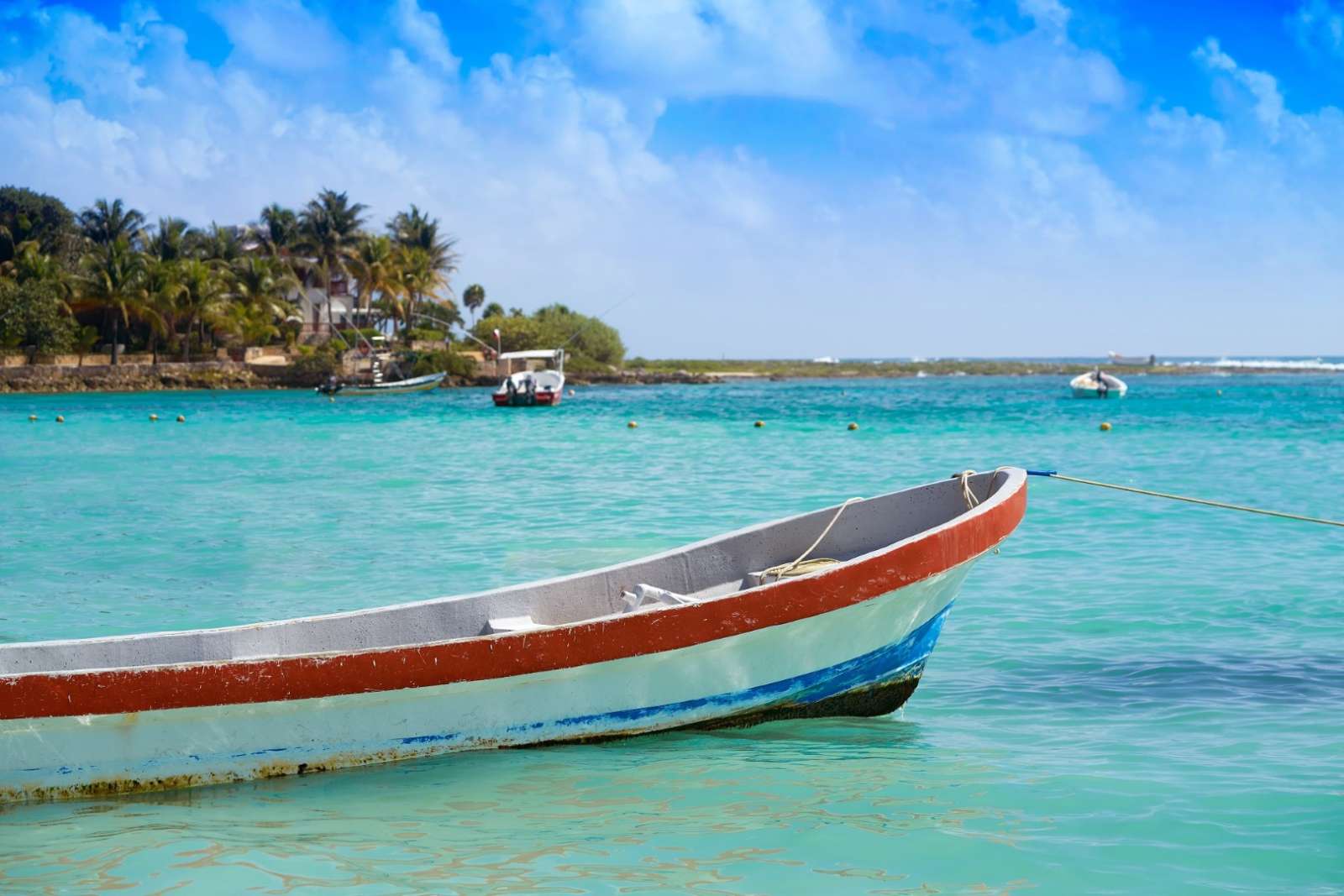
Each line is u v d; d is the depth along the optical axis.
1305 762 7.43
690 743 8.09
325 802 7.09
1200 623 11.37
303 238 103.00
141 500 22.78
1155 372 196.00
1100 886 5.77
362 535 17.81
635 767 7.62
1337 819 6.50
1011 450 34.72
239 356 95.81
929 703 8.98
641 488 24.42
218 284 92.62
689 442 38.97
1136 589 12.93
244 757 7.34
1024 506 9.17
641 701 7.96
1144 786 7.08
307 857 6.27
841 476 26.88
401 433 44.41
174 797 7.22
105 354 92.88
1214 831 6.38
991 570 14.16
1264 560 14.63
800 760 7.73
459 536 17.67
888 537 9.84
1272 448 34.75
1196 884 5.77
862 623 8.24
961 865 6.04
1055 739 8.05
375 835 6.58
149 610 12.58
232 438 42.19
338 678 7.32
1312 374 186.38
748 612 7.88
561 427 47.84
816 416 57.12
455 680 7.52
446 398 82.44
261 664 7.22
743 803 6.96
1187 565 14.34
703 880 5.91
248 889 5.88
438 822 6.75
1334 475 26.33
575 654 7.67
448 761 7.71
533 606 9.06
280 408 66.44
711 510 20.62
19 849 6.42
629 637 7.73
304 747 7.43
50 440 41.06
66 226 100.19
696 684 8.02
